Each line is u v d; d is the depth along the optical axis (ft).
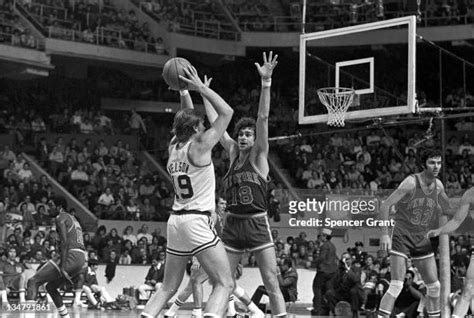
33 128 84.79
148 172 82.17
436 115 45.14
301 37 47.62
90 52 82.07
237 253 24.35
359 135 87.51
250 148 24.30
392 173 79.30
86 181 77.10
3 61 78.38
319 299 46.37
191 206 19.92
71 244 32.73
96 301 55.06
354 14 75.82
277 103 95.45
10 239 59.62
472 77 93.35
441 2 89.30
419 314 43.14
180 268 20.42
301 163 81.82
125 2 91.15
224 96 97.71
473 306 42.34
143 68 88.43
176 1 93.30
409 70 42.16
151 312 20.15
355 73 45.27
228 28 92.22
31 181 72.59
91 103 91.61
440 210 28.84
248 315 39.55
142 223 70.44
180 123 20.26
